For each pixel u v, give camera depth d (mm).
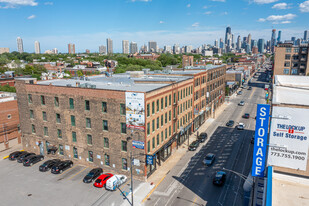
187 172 38406
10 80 96938
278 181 19656
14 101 52312
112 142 37469
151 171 37531
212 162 41344
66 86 40281
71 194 32500
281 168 20000
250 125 63938
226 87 106812
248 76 174125
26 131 48031
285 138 19422
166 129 42250
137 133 34750
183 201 30469
